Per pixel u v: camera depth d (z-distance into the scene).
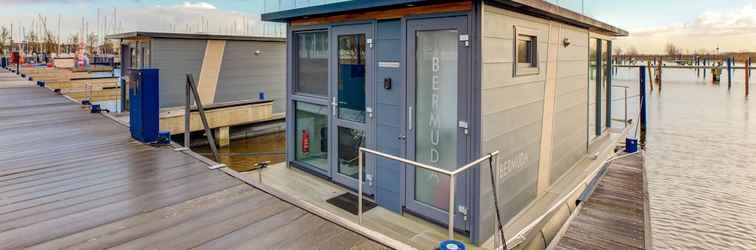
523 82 4.42
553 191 5.19
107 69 22.62
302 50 5.75
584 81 6.60
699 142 11.42
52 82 14.80
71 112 7.93
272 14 5.54
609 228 4.19
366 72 4.71
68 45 43.53
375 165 4.73
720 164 9.21
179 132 9.70
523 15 4.32
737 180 8.04
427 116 4.16
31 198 3.26
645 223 4.30
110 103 13.48
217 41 11.36
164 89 10.52
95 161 4.36
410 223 4.25
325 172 5.48
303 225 2.78
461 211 3.89
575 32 6.05
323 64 5.42
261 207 3.09
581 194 5.13
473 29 3.65
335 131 5.25
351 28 4.84
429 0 3.77
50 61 29.17
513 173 4.32
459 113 3.82
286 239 2.57
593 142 7.36
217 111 10.66
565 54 5.66
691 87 28.81
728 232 5.81
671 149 10.68
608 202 4.90
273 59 12.70
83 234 2.62
